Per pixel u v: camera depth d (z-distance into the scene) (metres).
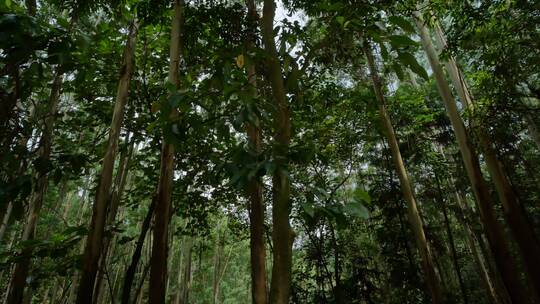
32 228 4.53
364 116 8.14
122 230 3.84
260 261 4.41
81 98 5.95
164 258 3.10
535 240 6.21
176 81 3.66
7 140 2.72
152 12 4.68
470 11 5.36
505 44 5.72
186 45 4.89
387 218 9.31
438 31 8.95
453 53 6.39
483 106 6.40
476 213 10.70
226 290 23.69
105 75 5.89
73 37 2.07
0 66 2.43
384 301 10.25
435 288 6.18
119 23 5.39
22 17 1.75
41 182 4.56
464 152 6.81
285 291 1.65
